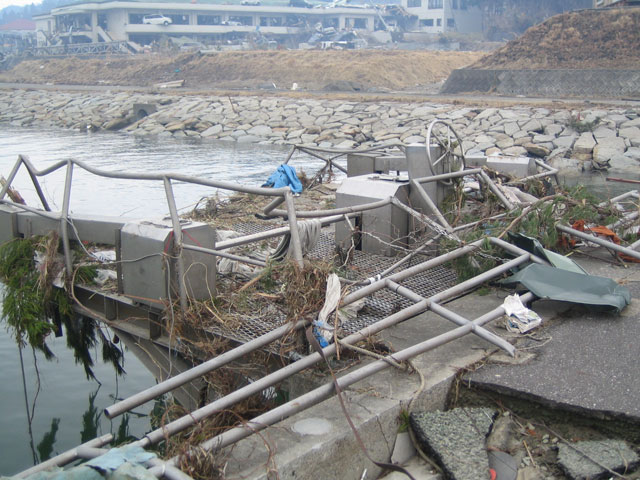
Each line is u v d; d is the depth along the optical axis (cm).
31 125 4203
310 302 375
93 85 6219
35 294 527
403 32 9306
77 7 9562
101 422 547
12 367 650
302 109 3512
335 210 502
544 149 2364
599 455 320
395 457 337
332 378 373
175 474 266
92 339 596
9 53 10594
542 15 8656
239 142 3148
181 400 483
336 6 9925
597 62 4059
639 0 4459
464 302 481
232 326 431
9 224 579
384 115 3198
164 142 3119
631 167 2161
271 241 639
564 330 424
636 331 418
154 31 9112
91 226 521
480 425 336
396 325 443
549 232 572
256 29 9412
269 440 306
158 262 440
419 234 606
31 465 482
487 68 4438
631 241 627
